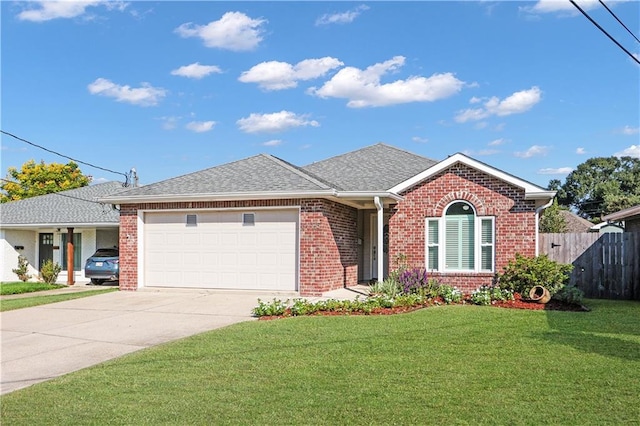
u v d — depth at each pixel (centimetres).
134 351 900
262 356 816
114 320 1219
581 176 6619
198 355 833
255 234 1639
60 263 2503
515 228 1541
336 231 1694
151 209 1736
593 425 525
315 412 573
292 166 1866
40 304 1509
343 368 738
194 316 1248
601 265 1692
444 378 683
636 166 6494
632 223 2222
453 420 543
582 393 616
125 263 1755
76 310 1384
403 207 1639
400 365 747
